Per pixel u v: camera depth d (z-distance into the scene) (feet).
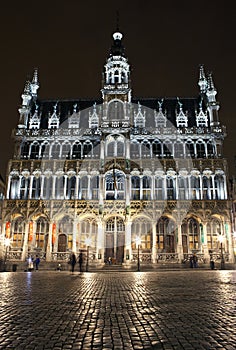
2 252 143.54
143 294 44.68
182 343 20.48
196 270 121.19
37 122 174.70
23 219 147.43
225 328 24.36
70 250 145.48
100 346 19.93
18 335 22.47
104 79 179.63
